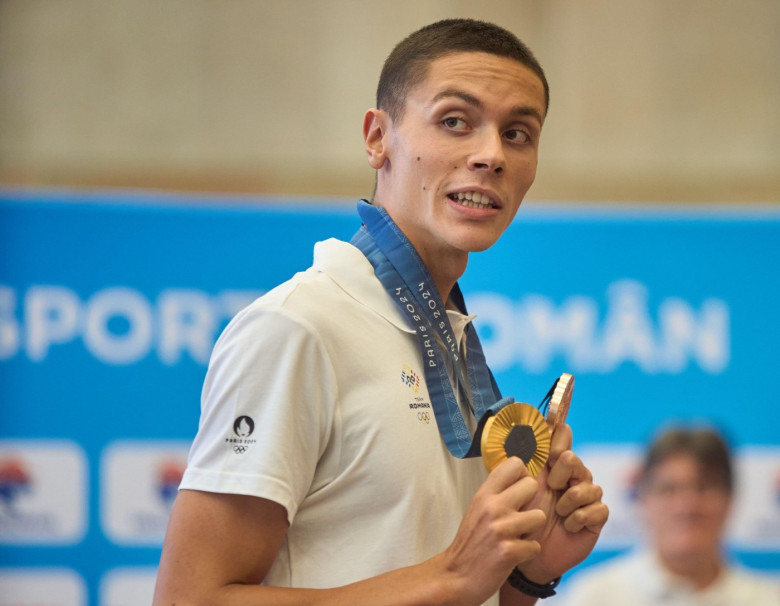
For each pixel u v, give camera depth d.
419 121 4.88
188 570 4.25
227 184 13.25
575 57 13.74
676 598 11.98
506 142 4.91
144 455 12.09
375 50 13.53
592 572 12.11
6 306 12.07
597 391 12.46
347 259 4.88
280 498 4.27
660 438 12.37
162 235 12.30
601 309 12.57
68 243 12.20
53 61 13.30
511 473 4.34
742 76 13.80
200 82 13.40
